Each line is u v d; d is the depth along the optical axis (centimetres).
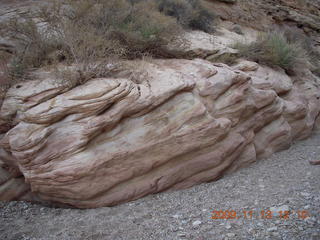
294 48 787
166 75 433
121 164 362
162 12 670
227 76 487
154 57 543
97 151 349
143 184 381
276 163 529
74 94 354
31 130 345
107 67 407
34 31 454
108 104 358
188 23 746
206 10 842
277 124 605
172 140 395
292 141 680
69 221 327
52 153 338
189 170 418
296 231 266
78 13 491
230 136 475
